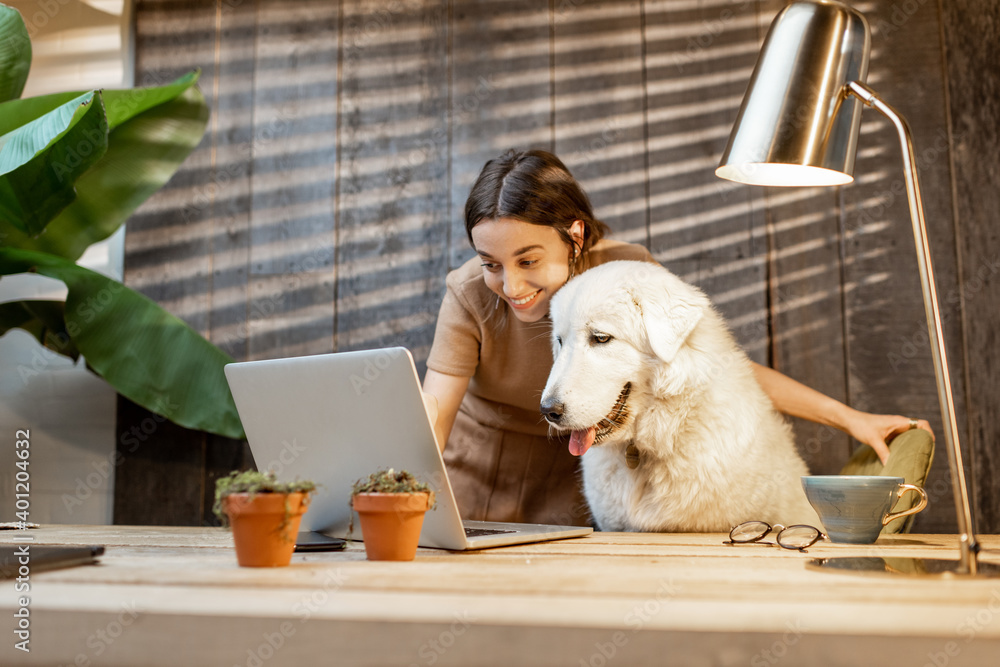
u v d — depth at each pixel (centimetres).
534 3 271
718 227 257
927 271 105
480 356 205
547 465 224
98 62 288
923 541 133
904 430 179
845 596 68
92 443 274
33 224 218
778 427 183
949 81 250
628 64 265
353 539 127
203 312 273
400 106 274
